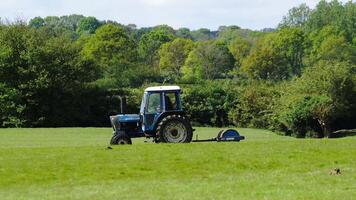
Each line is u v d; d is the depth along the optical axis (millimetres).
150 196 17938
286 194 17828
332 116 63719
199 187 19250
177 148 26078
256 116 71188
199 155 24281
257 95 71438
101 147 26953
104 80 79250
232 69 152875
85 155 24375
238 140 30828
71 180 20781
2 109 65562
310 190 18438
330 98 62781
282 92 69375
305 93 65188
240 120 72188
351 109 65750
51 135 47438
